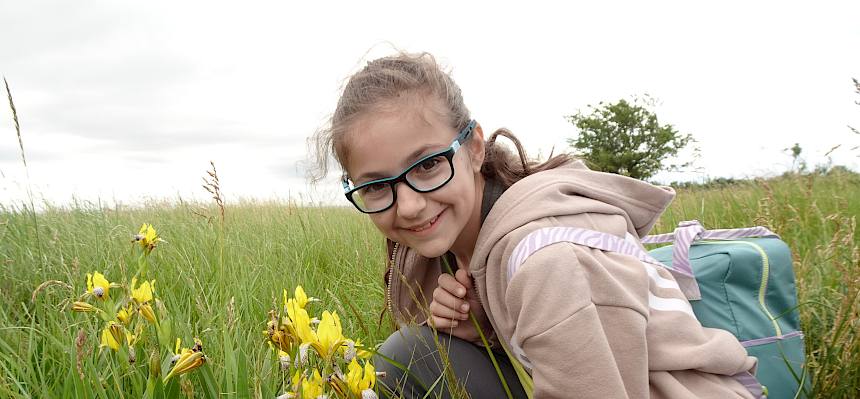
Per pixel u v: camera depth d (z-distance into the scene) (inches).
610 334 51.6
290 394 43.8
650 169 1530.5
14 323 101.7
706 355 53.1
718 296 67.5
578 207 60.0
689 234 68.9
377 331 96.4
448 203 62.9
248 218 239.6
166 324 64.7
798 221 150.3
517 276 54.2
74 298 100.8
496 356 74.5
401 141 60.4
